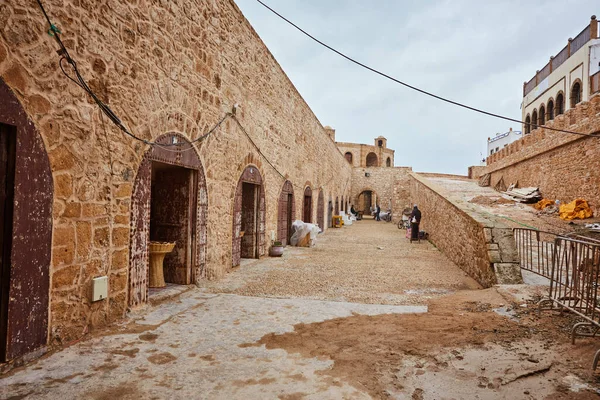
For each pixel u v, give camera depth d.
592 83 20.50
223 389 2.77
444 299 5.72
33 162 3.21
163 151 5.18
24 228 3.12
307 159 15.98
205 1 6.42
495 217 7.88
